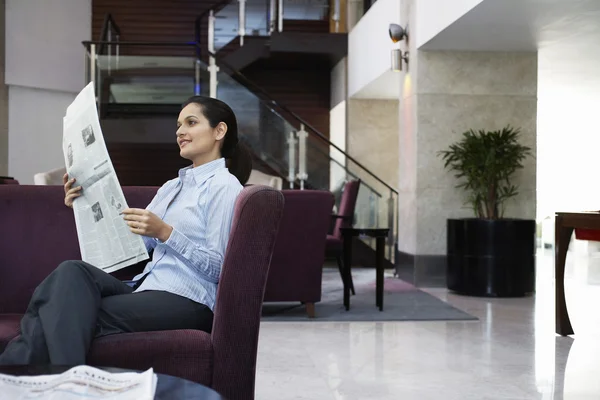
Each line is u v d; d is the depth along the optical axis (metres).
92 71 9.92
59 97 12.12
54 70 11.95
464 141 7.80
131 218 2.22
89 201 2.46
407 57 8.32
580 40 7.44
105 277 2.25
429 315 5.65
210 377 2.14
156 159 12.19
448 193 7.95
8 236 3.16
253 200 2.16
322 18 11.91
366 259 10.20
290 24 11.87
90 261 2.41
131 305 2.24
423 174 7.94
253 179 9.09
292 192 5.21
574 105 12.41
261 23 11.82
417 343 4.52
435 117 7.95
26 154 11.74
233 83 10.21
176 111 10.11
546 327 5.19
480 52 7.97
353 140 11.77
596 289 7.68
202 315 2.33
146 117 10.00
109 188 2.37
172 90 10.10
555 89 10.79
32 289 3.14
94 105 2.43
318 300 5.35
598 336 4.84
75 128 2.50
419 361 4.00
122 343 2.11
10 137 11.59
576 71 9.30
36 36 11.76
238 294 2.14
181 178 2.53
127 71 10.03
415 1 7.93
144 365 2.11
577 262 10.73
